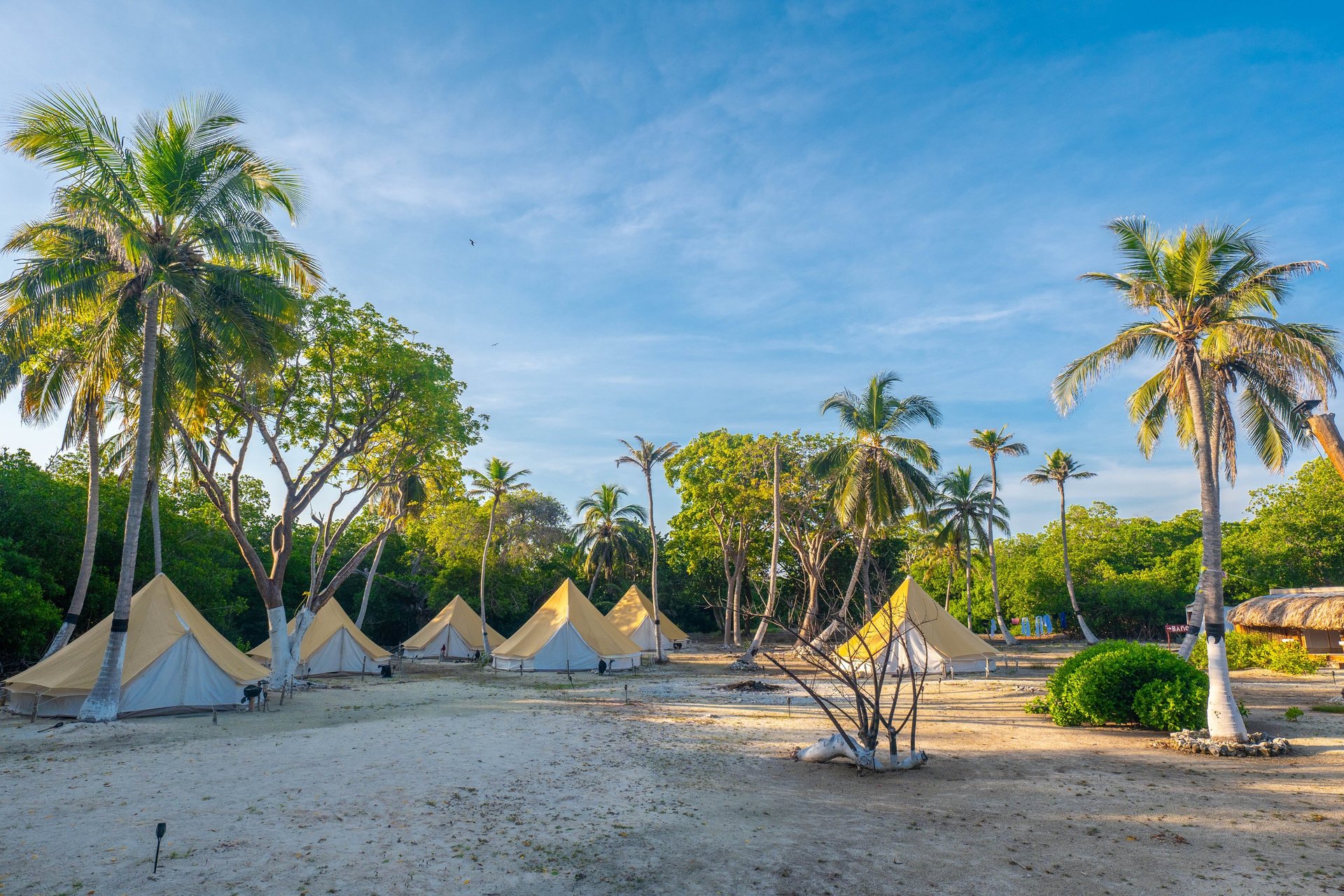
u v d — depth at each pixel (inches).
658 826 325.1
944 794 382.0
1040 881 259.8
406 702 795.4
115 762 455.8
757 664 1347.2
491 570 1887.3
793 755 480.1
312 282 774.5
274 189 723.4
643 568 2448.3
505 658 1273.4
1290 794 377.1
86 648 684.1
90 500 821.9
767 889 252.8
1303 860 279.6
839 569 1925.4
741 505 1669.5
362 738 538.9
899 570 2036.2
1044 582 2161.7
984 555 2395.4
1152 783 404.5
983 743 527.2
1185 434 737.6
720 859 282.5
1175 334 600.1
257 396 861.2
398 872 267.0
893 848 294.8
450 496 1139.9
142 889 248.7
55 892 245.4
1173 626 1558.8
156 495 1004.6
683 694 887.7
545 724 620.1
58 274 636.7
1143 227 600.4
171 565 1140.5
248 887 251.3
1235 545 1870.1
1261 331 563.8
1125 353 645.9
